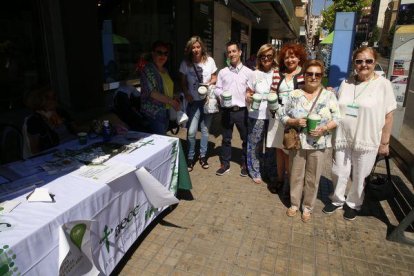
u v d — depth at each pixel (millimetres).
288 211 3455
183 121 4008
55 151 2842
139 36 6738
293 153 3238
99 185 2184
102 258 2256
